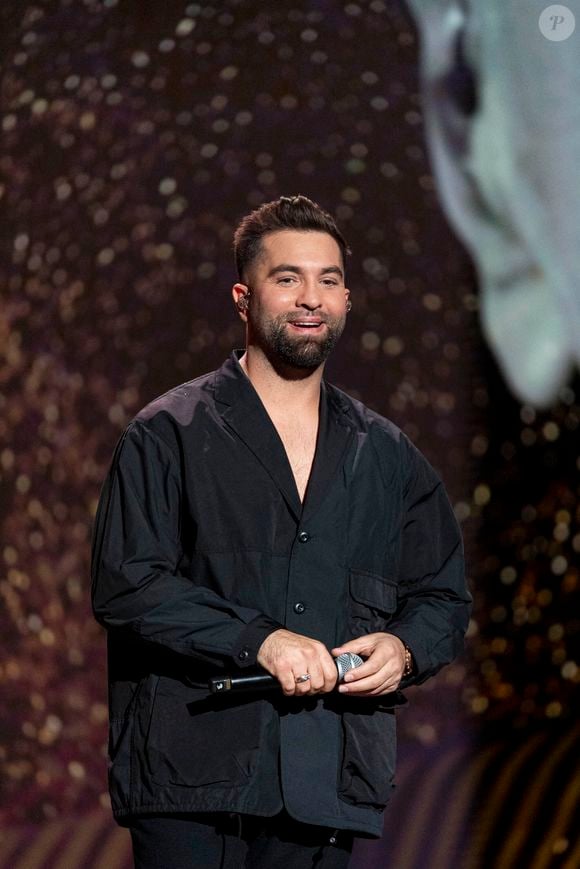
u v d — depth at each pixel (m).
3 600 14.43
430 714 16.58
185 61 15.13
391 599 6.48
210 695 6.11
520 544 16.67
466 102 15.94
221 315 15.29
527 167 15.96
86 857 13.05
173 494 6.23
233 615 5.96
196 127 15.16
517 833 13.30
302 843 6.38
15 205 14.45
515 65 15.86
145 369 15.05
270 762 6.09
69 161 14.64
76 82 14.66
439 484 6.71
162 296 15.09
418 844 13.02
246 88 15.34
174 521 6.24
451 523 6.73
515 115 15.91
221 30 15.27
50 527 14.64
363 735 6.26
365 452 6.42
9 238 14.44
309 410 6.50
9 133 14.38
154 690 6.16
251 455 6.26
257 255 6.33
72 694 14.59
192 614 5.92
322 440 6.37
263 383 6.46
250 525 6.18
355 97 15.73
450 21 15.87
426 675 6.34
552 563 16.81
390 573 6.52
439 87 15.90
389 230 15.95
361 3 15.73
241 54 15.35
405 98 15.85
